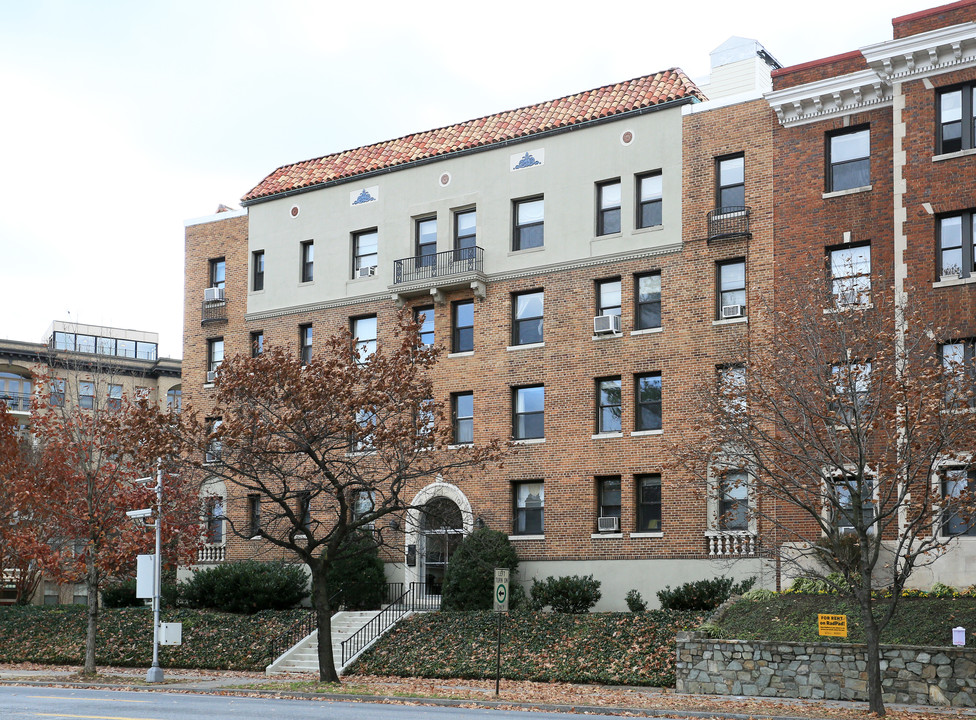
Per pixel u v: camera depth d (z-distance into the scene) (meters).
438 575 38.19
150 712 19.34
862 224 31.08
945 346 27.78
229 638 35.53
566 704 22.97
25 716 18.34
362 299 40.84
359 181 41.75
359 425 28.25
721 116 34.19
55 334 79.75
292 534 30.77
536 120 38.34
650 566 33.41
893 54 29.44
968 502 23.14
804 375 23.95
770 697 24.91
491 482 36.84
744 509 31.91
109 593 43.19
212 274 46.06
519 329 37.69
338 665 31.61
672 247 34.53
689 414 33.31
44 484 32.94
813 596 28.22
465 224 39.31
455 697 24.36
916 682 23.50
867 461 24.88
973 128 28.64
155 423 27.77
